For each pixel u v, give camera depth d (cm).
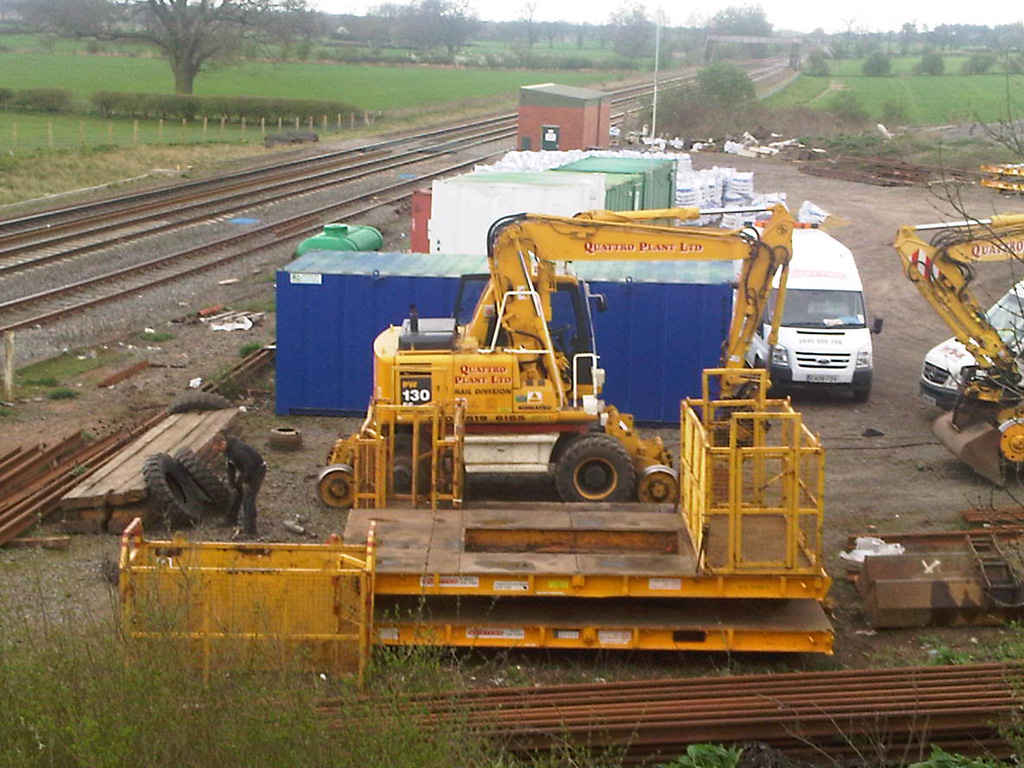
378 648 1049
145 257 3070
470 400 1416
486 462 1444
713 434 1235
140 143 5591
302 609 997
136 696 688
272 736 676
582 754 882
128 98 6769
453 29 15000
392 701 762
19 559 1247
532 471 1449
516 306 1428
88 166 4650
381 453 1275
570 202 2427
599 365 1914
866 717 920
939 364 1995
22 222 3375
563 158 3597
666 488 1452
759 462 1176
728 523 1088
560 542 1185
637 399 1923
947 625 1167
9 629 923
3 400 1858
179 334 2380
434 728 758
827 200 4622
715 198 3978
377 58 13050
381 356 1424
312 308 1912
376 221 3912
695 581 1067
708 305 1881
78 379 2012
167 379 2048
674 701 948
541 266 1441
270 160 5372
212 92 8500
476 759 764
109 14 7700
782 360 2112
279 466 1648
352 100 8475
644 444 1509
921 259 2031
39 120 6353
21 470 1441
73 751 648
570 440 1461
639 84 11012
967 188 4681
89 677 715
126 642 781
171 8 7525
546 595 1073
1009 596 1161
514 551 1184
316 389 1933
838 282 2208
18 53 11025
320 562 1023
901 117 6569
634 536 1184
